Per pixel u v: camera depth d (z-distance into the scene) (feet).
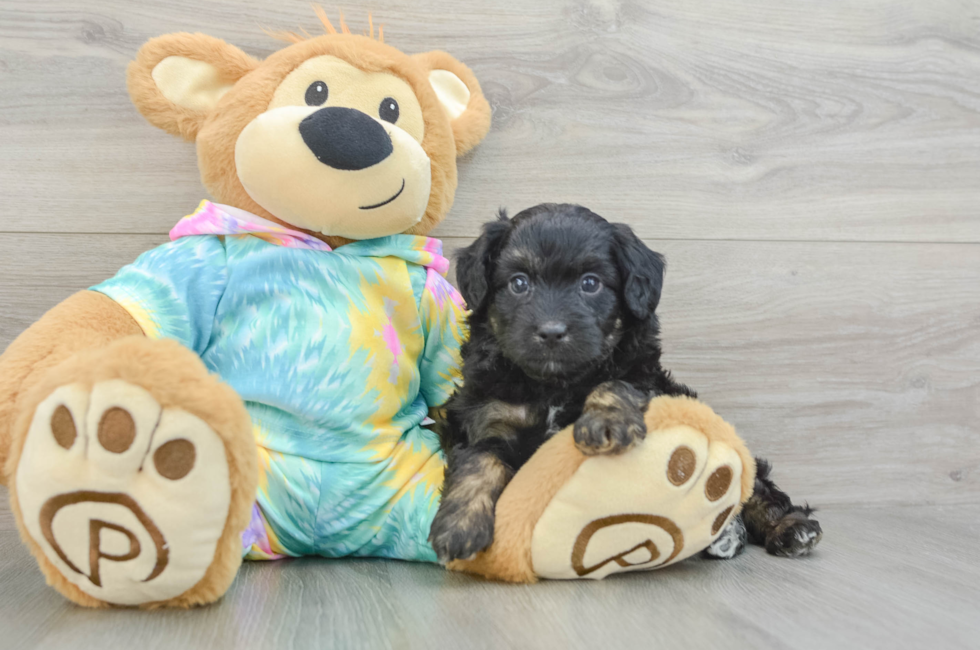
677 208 2.72
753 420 2.75
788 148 2.77
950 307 2.82
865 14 2.80
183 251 2.20
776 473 2.75
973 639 1.76
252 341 2.18
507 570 1.98
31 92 2.48
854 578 2.07
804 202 2.77
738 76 2.75
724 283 2.74
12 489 1.76
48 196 2.49
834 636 1.75
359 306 2.24
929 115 2.82
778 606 1.89
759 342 2.75
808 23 2.78
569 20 2.67
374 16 2.59
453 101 2.48
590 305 2.16
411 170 2.19
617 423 1.92
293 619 1.78
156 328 2.10
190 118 2.25
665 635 1.74
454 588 1.96
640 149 2.70
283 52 2.25
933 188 2.82
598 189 2.69
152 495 1.73
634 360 2.24
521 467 2.03
